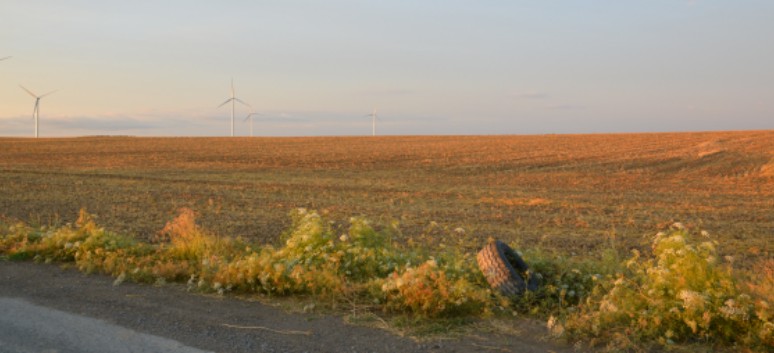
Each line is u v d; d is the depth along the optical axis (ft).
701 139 245.65
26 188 86.22
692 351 16.87
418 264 28.35
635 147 214.69
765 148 194.18
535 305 22.53
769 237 46.16
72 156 186.70
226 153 204.23
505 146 235.81
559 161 164.76
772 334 16.80
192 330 18.47
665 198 82.43
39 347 16.69
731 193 90.74
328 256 26.71
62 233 32.01
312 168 145.79
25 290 23.36
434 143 265.34
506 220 56.13
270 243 39.88
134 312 20.43
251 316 20.24
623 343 17.08
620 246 41.11
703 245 20.81
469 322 19.86
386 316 20.42
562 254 35.60
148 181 103.45
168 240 40.52
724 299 18.60
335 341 17.67
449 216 59.11
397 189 94.22
